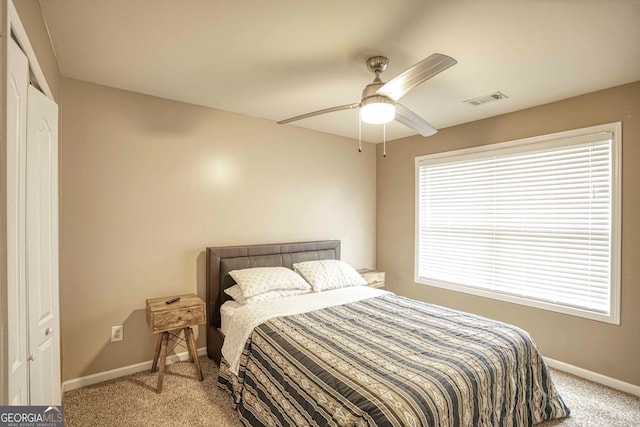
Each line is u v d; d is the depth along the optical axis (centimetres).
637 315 249
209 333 309
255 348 223
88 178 257
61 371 242
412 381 155
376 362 174
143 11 167
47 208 176
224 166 329
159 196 291
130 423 210
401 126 382
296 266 353
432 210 403
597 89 266
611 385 259
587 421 216
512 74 238
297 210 386
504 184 333
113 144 268
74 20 175
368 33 186
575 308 282
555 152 296
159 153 291
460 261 373
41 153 167
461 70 232
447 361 175
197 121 312
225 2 159
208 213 319
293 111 331
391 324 230
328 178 415
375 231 470
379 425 131
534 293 311
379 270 466
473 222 361
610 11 162
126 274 275
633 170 251
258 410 200
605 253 267
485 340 203
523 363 204
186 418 216
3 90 102
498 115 335
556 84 256
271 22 176
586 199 277
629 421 216
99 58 219
